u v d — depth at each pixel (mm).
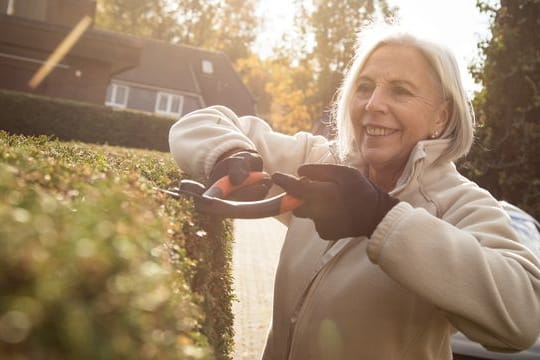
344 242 2033
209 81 43219
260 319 6043
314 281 2066
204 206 1722
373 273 1933
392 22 2152
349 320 1935
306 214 1658
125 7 59094
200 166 2150
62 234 705
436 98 2031
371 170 2191
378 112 2004
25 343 559
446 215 1926
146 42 43906
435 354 1983
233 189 1907
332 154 2379
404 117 1991
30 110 19938
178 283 1147
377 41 2068
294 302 2143
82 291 651
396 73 1986
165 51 43719
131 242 805
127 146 21922
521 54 12133
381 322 1906
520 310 1642
